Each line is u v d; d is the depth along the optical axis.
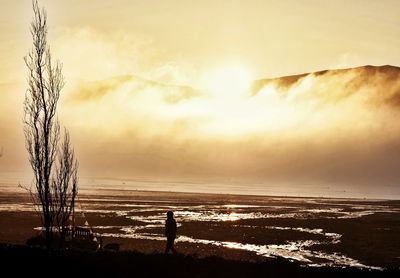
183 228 63.94
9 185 188.75
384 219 89.50
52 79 27.84
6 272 22.64
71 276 22.39
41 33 28.39
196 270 23.62
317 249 49.41
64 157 27.86
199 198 149.88
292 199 171.88
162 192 182.12
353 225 75.31
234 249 47.16
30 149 27.28
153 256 25.52
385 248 51.16
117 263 24.14
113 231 58.41
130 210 90.38
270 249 48.28
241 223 73.06
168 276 22.70
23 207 81.44
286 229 66.88
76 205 94.94
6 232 49.88
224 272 23.58
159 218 77.06
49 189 27.28
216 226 67.75
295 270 24.48
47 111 27.39
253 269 24.23
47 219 27.11
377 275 24.41
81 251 26.64
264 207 116.44
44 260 24.28
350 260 43.12
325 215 96.69
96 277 22.38
